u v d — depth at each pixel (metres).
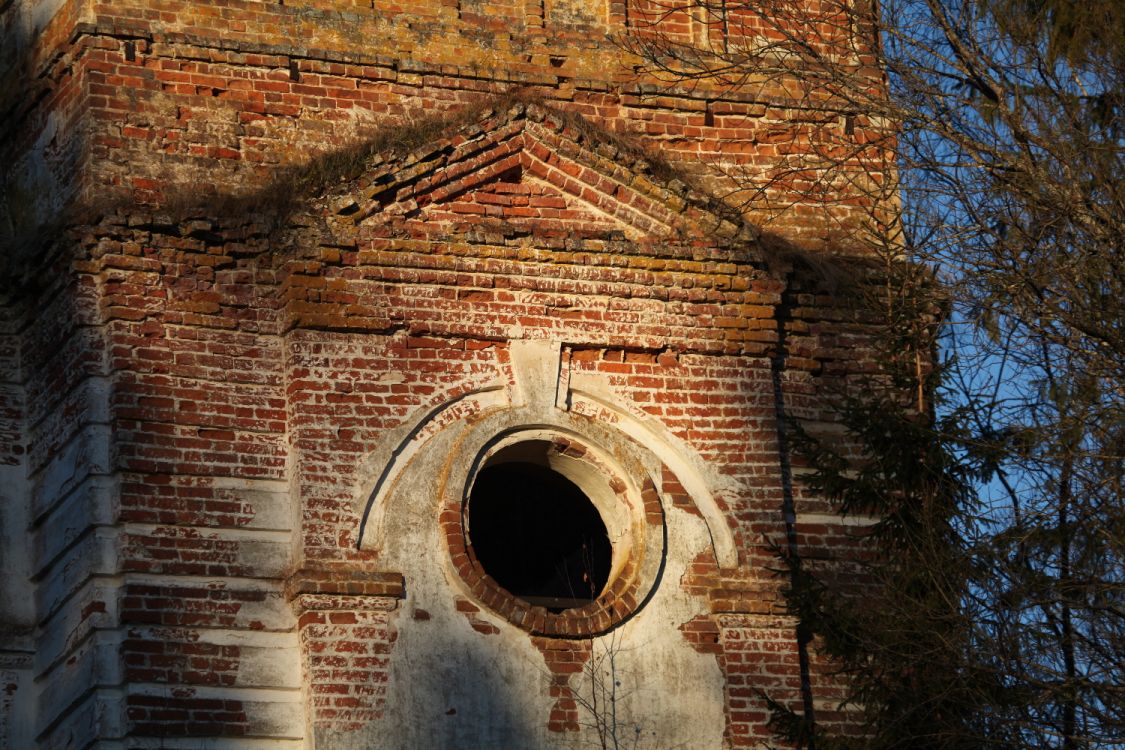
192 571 13.95
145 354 14.47
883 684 14.30
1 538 14.66
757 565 14.99
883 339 15.86
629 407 15.24
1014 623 14.06
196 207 14.98
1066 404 14.86
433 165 15.36
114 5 15.70
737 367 15.59
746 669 14.66
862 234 16.59
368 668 13.83
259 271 14.89
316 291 14.74
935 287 15.49
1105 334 14.63
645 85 16.59
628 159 15.75
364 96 15.96
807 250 16.48
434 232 15.19
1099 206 15.05
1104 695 13.73
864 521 15.57
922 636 14.07
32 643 14.34
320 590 13.92
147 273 14.70
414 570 14.23
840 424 15.88
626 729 14.23
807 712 14.78
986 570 14.33
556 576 15.66
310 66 15.88
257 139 15.61
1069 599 13.95
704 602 14.79
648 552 14.77
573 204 15.72
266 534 14.23
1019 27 16.19
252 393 14.59
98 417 14.32
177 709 13.55
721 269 15.72
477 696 14.01
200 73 15.63
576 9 16.83
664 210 15.82
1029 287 15.06
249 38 15.91
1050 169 15.46
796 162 16.80
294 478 14.35
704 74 16.02
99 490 14.09
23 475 14.95
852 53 17.08
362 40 16.17
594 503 15.33
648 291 15.51
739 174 16.62
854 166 16.88
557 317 15.26
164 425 14.30
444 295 15.04
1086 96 16.14
